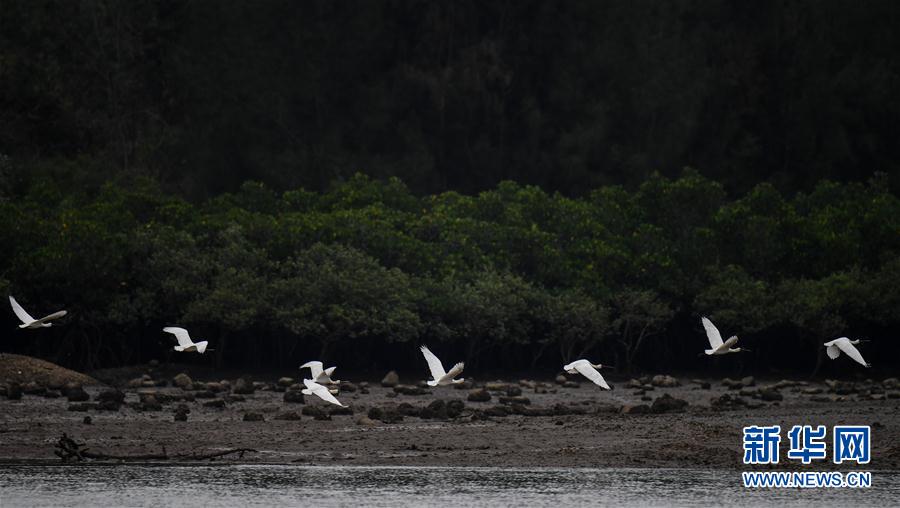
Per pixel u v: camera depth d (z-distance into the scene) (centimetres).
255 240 7569
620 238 8225
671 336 8488
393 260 7694
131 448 3872
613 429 4403
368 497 3169
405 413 4797
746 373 8325
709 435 4238
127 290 7088
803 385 7075
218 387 5741
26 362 5753
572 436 4222
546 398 6000
